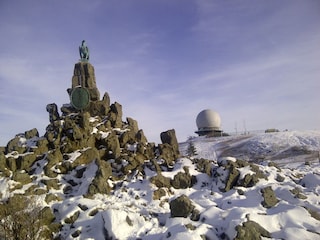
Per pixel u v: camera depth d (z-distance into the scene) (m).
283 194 34.56
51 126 46.19
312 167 51.88
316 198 33.62
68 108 49.53
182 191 38.69
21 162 40.22
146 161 43.28
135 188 37.66
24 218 29.11
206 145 99.69
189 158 44.59
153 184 38.03
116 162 42.09
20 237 28.12
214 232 27.56
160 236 28.02
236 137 106.56
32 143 44.97
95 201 34.03
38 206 32.41
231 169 39.88
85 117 44.84
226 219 28.84
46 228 31.05
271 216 28.52
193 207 31.25
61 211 33.25
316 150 79.38
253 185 38.12
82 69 51.75
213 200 35.88
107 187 36.62
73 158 40.66
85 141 43.41
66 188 37.47
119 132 46.97
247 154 82.94
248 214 28.39
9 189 35.75
